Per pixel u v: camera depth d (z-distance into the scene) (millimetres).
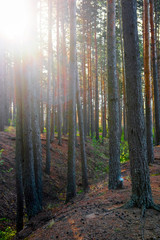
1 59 17469
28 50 7789
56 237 3932
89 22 21500
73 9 9156
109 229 3664
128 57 4449
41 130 21203
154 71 15711
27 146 7695
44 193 10734
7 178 10172
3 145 13344
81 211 5141
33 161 7898
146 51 10219
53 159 15266
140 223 3691
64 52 19297
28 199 7637
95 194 7363
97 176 14406
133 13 4398
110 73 7480
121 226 3693
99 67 29469
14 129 19609
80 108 11695
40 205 8234
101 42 25047
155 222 3670
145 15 10484
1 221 7582
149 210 4195
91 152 19672
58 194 11188
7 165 11133
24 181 7727
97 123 23891
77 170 15312
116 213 4301
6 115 22281
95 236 3525
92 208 5141
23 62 7844
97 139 23812
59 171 14008
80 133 11594
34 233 5152
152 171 8539
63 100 25094
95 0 19828
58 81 18922
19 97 7762
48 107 13555
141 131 4406
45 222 6410
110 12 7414
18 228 7078
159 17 19781
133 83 4414
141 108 4441
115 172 7102
